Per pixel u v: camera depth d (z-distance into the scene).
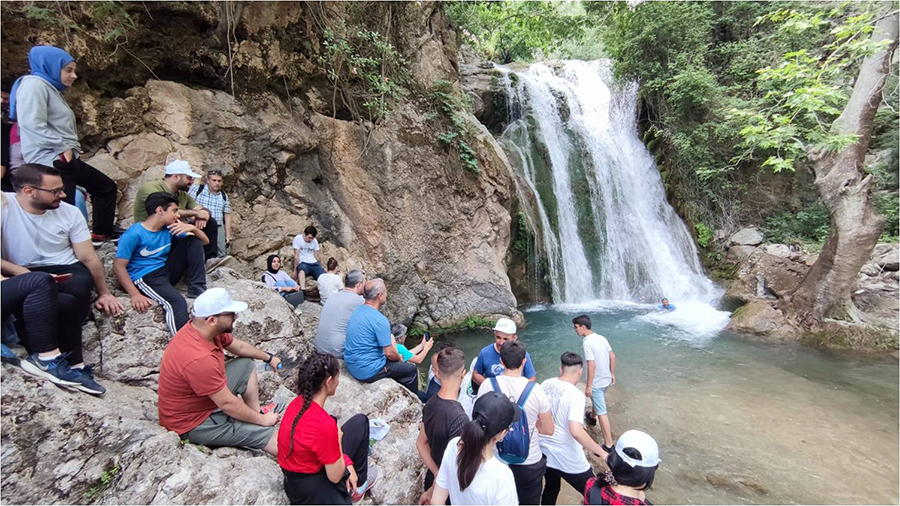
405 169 9.34
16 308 2.59
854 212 8.43
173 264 3.91
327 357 2.74
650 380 7.00
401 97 9.61
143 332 3.51
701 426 5.59
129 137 5.78
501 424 2.20
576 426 3.21
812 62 8.02
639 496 2.37
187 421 2.86
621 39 16.34
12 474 2.19
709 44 14.96
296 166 7.93
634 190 14.62
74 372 2.75
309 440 2.53
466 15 13.80
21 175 2.86
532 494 3.00
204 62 6.70
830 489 4.39
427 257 9.61
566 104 14.75
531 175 12.87
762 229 13.59
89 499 2.37
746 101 12.64
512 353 3.20
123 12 5.52
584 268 12.88
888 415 5.84
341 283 6.83
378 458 3.57
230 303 2.83
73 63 3.59
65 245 3.08
